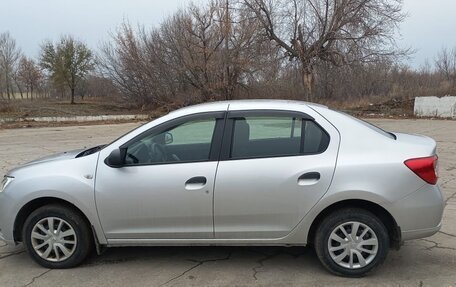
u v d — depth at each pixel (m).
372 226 3.75
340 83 34.28
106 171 3.99
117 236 4.00
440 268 4.01
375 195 3.66
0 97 35.31
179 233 3.93
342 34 27.50
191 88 33.72
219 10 30.14
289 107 4.02
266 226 3.84
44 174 4.07
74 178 4.00
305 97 29.53
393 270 3.98
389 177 3.68
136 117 29.30
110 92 38.81
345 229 3.82
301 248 4.55
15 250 4.65
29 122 24.94
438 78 43.78
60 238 4.11
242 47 30.16
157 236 3.97
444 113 28.16
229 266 4.14
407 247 4.52
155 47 34.50
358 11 26.94
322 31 28.31
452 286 3.64
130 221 3.96
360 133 3.88
